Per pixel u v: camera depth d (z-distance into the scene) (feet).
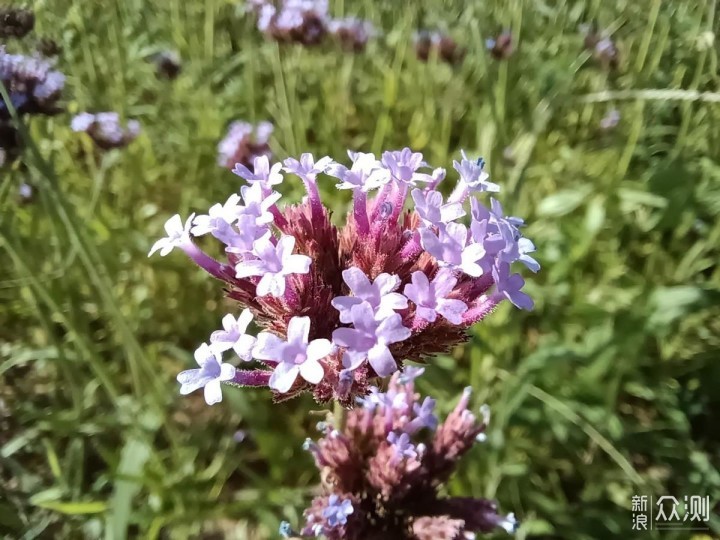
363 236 0.16
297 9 0.35
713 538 0.27
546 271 0.35
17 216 0.33
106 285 0.26
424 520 0.19
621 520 0.27
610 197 0.36
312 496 0.28
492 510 0.19
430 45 0.41
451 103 0.41
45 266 0.33
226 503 0.27
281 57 0.43
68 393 0.31
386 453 0.19
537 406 0.28
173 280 0.33
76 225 0.25
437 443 0.20
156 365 0.31
